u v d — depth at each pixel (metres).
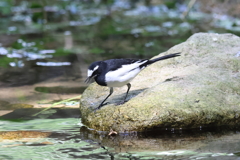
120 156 7.30
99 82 8.96
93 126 9.00
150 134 8.47
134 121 8.46
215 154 7.16
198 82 9.52
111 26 23.55
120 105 9.01
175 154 7.27
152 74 10.71
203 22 23.73
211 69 10.27
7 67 15.97
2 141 8.27
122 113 8.64
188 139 8.10
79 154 7.48
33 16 25.53
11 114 10.30
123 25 23.83
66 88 12.96
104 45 19.34
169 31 21.88
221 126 8.66
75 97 11.90
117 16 26.33
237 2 24.19
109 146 7.90
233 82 9.52
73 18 25.83
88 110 9.48
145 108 8.58
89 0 30.03
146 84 10.19
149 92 9.22
